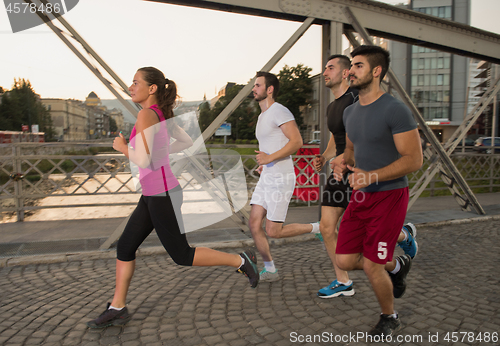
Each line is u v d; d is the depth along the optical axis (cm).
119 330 214
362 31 432
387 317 206
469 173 791
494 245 402
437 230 473
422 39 495
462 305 247
